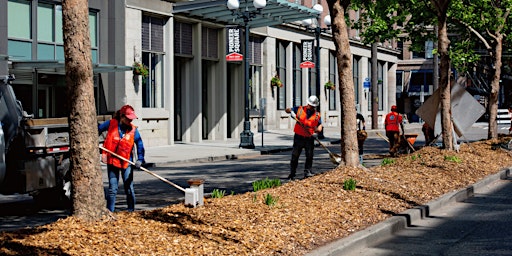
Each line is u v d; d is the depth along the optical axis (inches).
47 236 297.0
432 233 414.3
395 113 962.1
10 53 916.0
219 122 1444.4
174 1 1240.8
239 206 403.2
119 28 1110.4
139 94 1162.6
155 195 580.1
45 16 983.0
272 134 1593.3
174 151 1119.0
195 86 1344.7
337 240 358.6
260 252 316.5
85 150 330.6
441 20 806.5
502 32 1051.3
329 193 474.3
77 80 324.8
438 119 876.0
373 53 1808.6
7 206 527.5
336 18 577.3
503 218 467.2
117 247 290.7
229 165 907.4
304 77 1844.2
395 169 647.8
